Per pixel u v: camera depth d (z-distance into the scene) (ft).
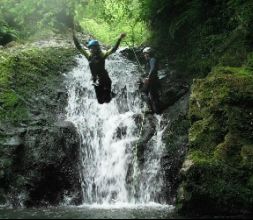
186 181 32.81
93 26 64.69
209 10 49.01
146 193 39.88
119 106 48.34
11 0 63.67
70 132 42.39
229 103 36.65
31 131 41.50
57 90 47.42
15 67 47.83
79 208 36.58
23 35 62.54
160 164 39.86
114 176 41.60
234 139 35.22
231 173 33.14
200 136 36.04
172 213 32.58
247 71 39.65
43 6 62.95
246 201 32.17
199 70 46.91
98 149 43.39
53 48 54.60
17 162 40.11
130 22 57.98
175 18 50.62
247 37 43.73
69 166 41.22
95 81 35.53
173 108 44.16
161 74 48.67
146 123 43.11
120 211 33.81
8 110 43.09
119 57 54.08
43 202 39.75
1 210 35.96
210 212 32.27
